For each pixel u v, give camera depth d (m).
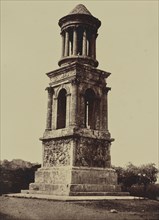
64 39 49.09
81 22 47.59
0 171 77.44
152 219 24.50
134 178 80.75
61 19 48.97
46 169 43.41
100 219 24.41
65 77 45.31
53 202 32.75
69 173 39.41
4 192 70.94
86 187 39.56
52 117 46.50
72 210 28.22
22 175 72.75
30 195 39.28
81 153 41.78
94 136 43.44
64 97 47.62
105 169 43.12
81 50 50.81
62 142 42.94
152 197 72.50
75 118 42.31
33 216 26.00
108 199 35.84
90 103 47.56
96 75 46.62
